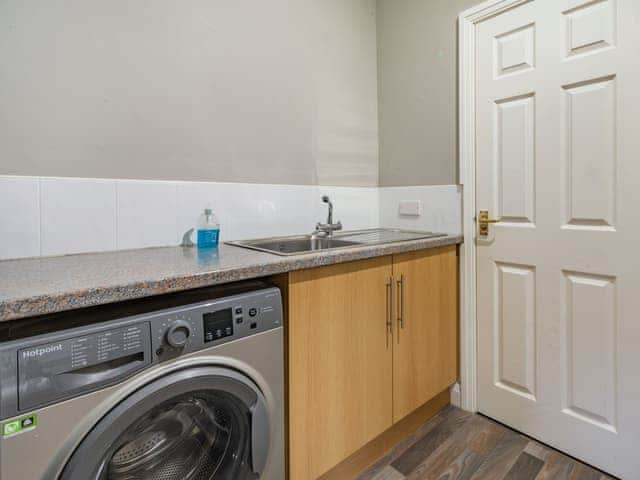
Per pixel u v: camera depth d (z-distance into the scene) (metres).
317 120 1.95
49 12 1.18
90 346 0.74
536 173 1.56
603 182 1.38
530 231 1.59
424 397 1.66
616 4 1.32
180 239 1.48
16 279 0.84
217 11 1.56
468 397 1.84
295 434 1.15
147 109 1.38
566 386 1.51
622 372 1.36
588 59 1.39
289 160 1.84
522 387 1.65
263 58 1.72
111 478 0.86
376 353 1.41
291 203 1.85
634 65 1.29
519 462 1.48
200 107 1.52
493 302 1.73
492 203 1.71
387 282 1.45
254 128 1.70
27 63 1.15
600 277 1.40
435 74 1.93
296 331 1.14
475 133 1.76
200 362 0.90
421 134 2.01
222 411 1.00
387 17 2.17
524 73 1.57
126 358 0.79
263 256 1.19
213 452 1.04
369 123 2.22
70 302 0.73
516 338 1.66
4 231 1.12
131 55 1.34
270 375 1.05
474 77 1.75
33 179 1.17
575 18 1.42
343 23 2.06
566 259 1.49
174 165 1.46
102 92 1.29
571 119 1.45
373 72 2.24
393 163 2.17
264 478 1.06
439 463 1.49
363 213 2.20
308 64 1.90
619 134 1.33
